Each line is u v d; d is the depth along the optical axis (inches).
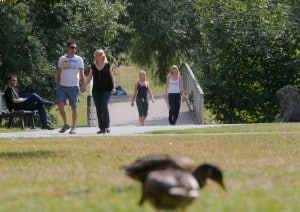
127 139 1871.3
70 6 3619.6
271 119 3422.7
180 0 4446.4
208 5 3486.7
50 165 1284.4
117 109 3690.9
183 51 4660.4
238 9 3437.5
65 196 913.5
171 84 2898.6
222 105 3472.0
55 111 4055.1
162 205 690.8
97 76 2158.0
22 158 1440.7
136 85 2898.6
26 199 896.9
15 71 3412.9
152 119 3319.4
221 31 3432.6
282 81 3422.7
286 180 1016.2
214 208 776.9
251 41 3403.1
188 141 1772.9
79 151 1562.5
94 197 894.4
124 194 911.7
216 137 1886.1
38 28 3543.3
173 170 710.5
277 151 1482.5
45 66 3467.0
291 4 3654.0
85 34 3705.7
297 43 3390.7
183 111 3521.2
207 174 752.3
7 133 2262.6
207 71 3481.8
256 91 3435.0
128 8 4335.6
